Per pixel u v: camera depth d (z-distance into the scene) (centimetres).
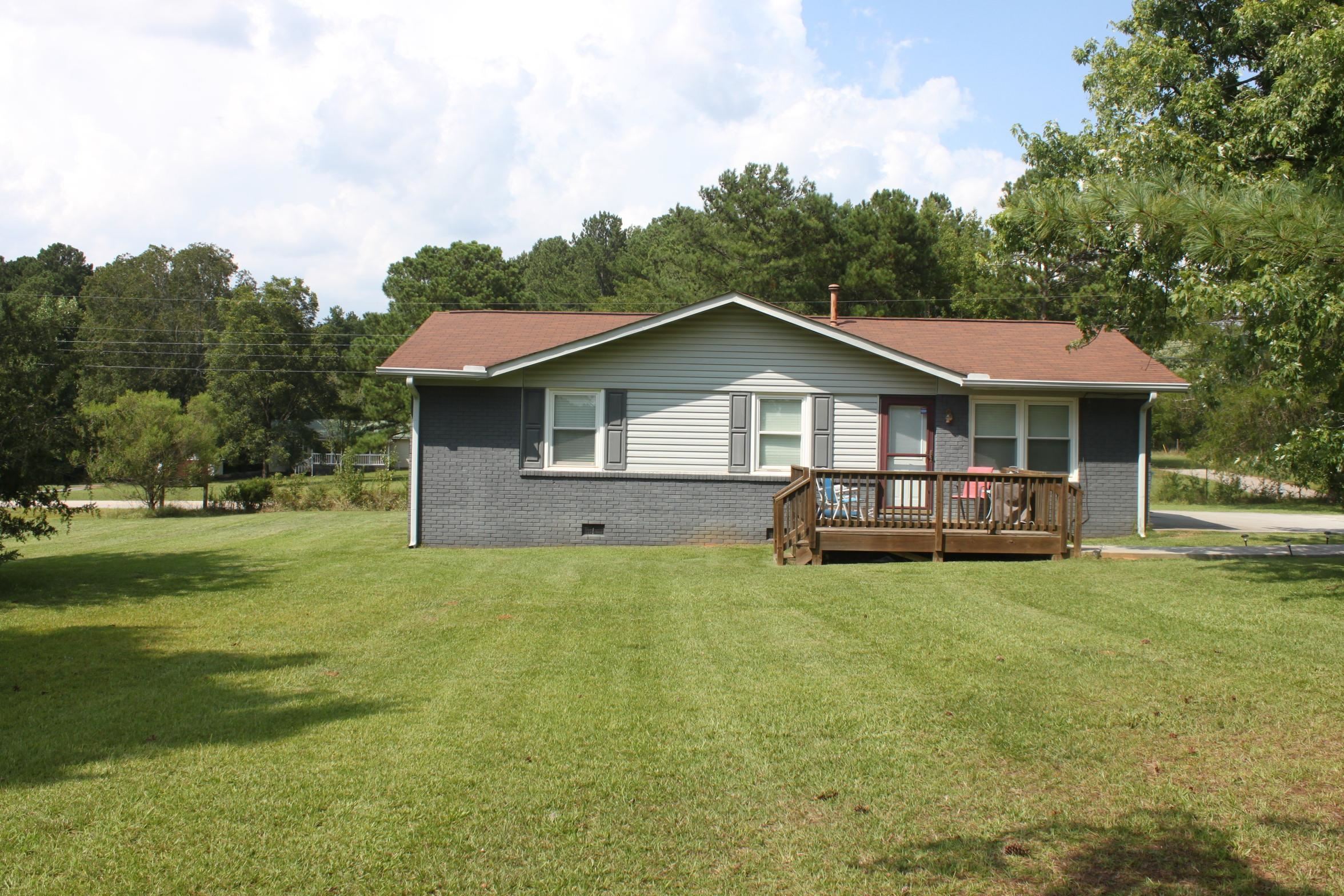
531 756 550
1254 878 390
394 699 669
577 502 1644
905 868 410
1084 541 1592
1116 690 646
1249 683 650
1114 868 403
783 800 484
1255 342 950
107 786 507
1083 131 2400
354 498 2875
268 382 5531
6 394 1230
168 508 2966
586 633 878
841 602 992
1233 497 3106
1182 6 1692
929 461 1630
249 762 543
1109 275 1037
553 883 403
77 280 7931
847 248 3653
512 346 1784
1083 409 1647
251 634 899
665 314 1595
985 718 597
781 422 1644
